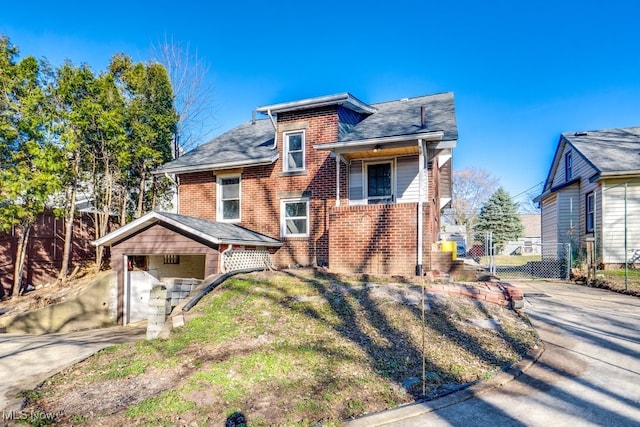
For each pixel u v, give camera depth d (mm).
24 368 5711
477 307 7078
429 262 10039
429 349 5191
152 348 5594
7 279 14508
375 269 10180
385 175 12070
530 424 3467
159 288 6984
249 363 4691
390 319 6211
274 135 15312
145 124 16391
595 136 17703
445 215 47906
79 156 14328
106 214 15078
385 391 4086
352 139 10953
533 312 7855
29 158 13367
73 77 14008
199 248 10266
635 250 13695
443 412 3697
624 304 8719
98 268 15109
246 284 8125
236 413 3631
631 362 5023
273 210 13086
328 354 4949
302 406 3732
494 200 42344
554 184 20828
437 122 11328
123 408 3877
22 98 13117
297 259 12602
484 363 4852
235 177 13961
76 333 9703
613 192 13977
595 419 3545
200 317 6535
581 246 15297
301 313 6445
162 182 18078
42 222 15578
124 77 17312
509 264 23125
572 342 5887
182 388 4148
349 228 10539
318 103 12289
